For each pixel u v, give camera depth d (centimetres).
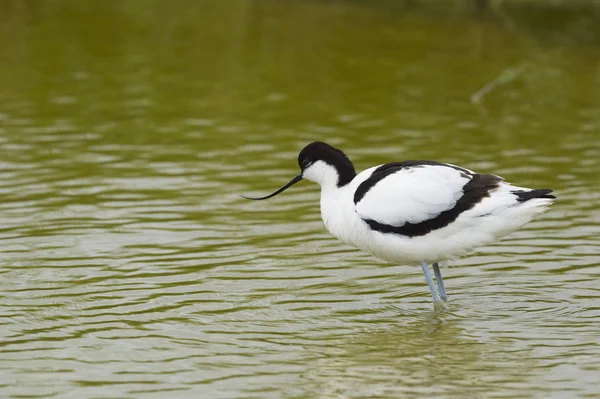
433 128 1689
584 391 820
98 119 1727
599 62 2139
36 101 1822
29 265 1112
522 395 812
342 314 1006
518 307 1021
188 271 1109
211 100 1848
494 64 2094
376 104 1828
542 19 2500
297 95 1884
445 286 1087
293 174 1464
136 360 884
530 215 983
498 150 1572
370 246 1023
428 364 880
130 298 1029
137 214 1292
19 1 2598
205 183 1421
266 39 2281
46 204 1320
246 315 996
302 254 1174
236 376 853
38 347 908
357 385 834
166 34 2312
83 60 2094
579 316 991
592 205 1330
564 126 1711
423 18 2506
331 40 2278
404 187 993
